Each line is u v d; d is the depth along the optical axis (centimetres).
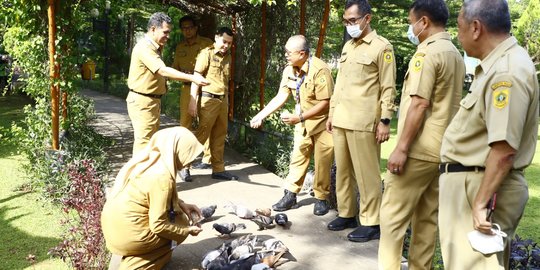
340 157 420
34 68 613
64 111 648
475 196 249
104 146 788
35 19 607
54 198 591
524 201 250
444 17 316
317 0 705
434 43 312
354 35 388
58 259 468
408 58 1639
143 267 347
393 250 335
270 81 779
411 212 330
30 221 550
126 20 1828
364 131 392
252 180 605
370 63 385
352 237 414
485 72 242
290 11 736
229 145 819
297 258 382
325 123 452
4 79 1284
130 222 333
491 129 230
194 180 592
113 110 1205
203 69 571
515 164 244
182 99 639
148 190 330
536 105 239
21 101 1249
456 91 317
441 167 269
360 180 407
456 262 259
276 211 483
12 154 804
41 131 625
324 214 473
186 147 347
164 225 334
